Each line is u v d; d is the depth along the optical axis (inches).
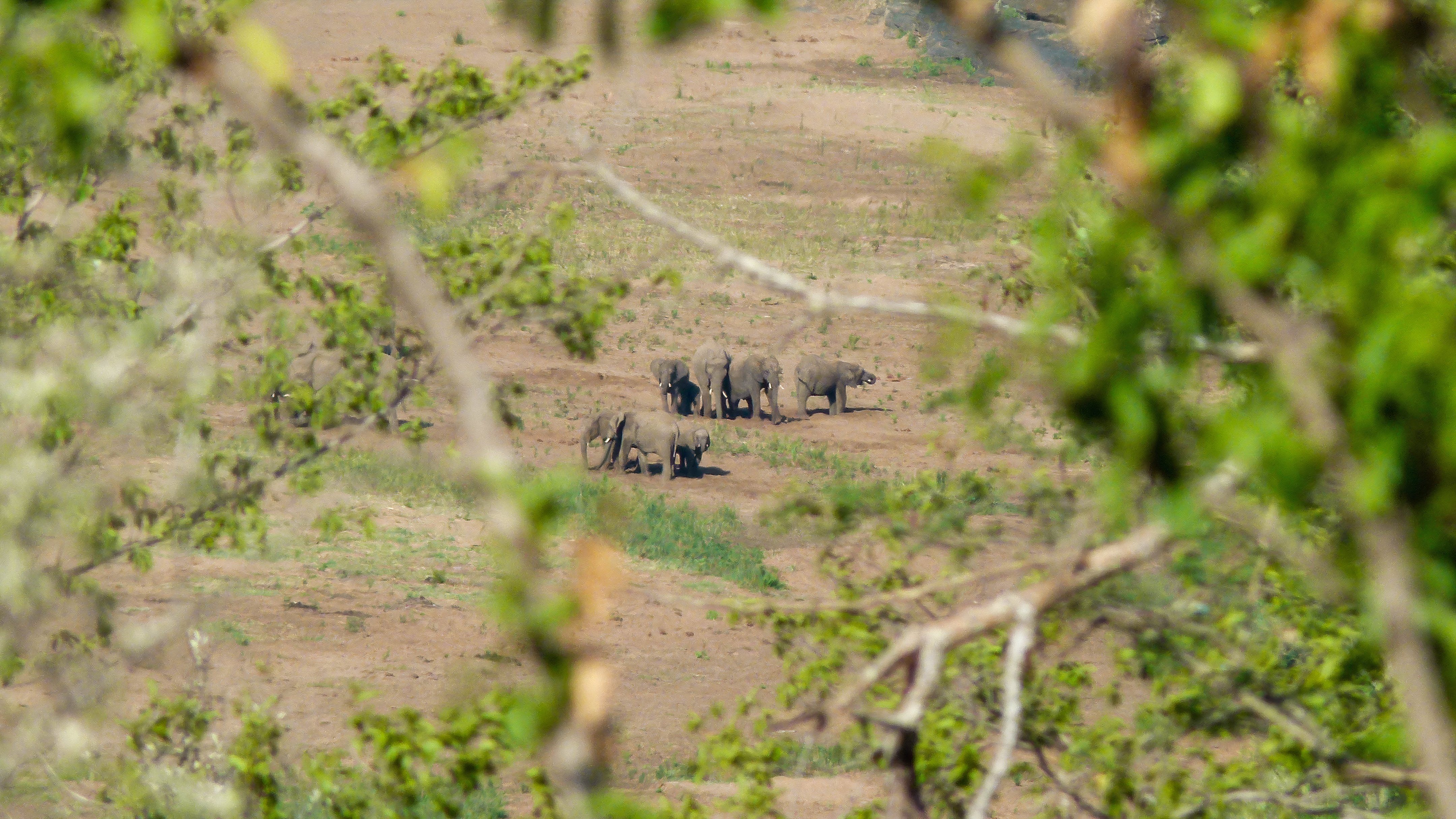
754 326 2723.9
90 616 525.7
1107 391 106.2
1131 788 356.5
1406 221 89.5
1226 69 92.7
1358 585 120.1
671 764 923.4
